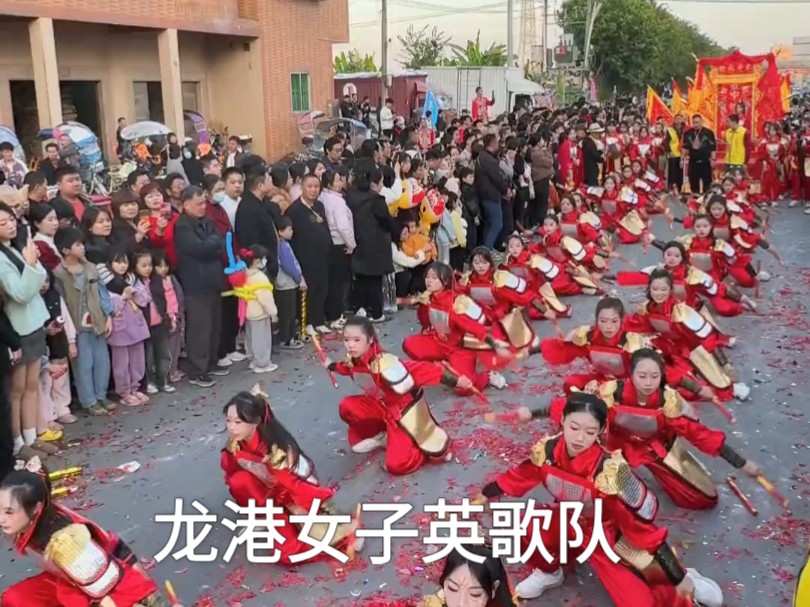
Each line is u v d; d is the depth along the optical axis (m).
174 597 3.80
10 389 5.53
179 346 7.21
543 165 13.77
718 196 9.96
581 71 44.62
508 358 6.86
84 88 14.84
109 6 13.37
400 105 30.08
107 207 7.69
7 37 12.80
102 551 3.30
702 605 3.92
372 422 5.75
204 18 15.70
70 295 6.18
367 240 8.73
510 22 32.94
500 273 7.57
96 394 6.52
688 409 4.53
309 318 8.44
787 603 4.00
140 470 5.56
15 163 8.83
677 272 7.44
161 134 13.53
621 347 5.41
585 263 10.88
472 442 5.92
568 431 3.70
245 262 7.39
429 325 7.10
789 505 4.95
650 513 3.69
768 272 11.12
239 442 4.35
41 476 3.31
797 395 6.70
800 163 16.44
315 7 19.05
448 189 10.38
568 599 4.11
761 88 19.27
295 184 8.70
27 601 3.42
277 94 18.06
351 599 4.13
